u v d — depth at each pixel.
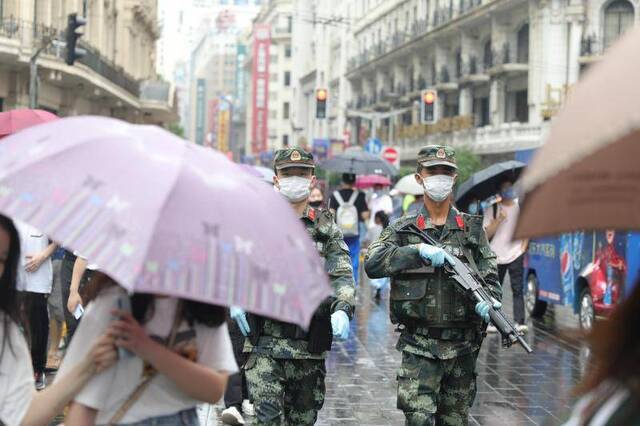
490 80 52.12
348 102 85.38
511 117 51.19
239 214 3.12
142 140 3.19
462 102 56.53
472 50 55.34
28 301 3.74
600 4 44.12
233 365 3.67
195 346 3.54
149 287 2.85
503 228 13.96
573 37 44.62
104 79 38.94
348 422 8.80
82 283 9.05
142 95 51.59
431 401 6.33
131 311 3.46
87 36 40.22
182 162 3.13
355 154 22.31
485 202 15.32
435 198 6.44
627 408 2.18
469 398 6.57
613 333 2.28
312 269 3.27
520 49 49.97
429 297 6.32
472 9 52.16
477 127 54.38
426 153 6.47
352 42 84.50
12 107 32.09
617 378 2.25
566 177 2.09
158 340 3.48
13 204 3.01
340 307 6.21
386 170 22.16
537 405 9.51
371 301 19.12
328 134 94.88
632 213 2.20
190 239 2.97
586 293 13.76
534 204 2.12
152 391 3.47
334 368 11.55
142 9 52.62
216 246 3.00
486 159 52.41
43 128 3.34
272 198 3.36
